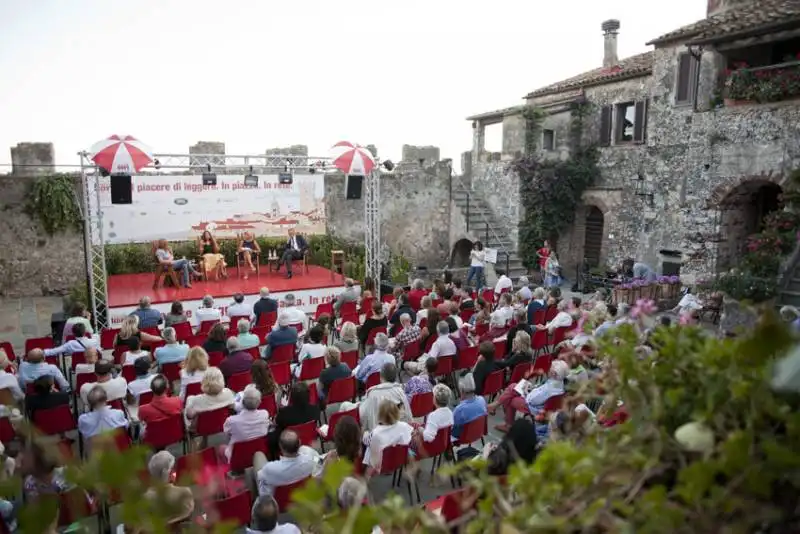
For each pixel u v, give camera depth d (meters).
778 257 11.25
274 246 19.05
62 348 8.98
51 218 16.36
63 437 6.70
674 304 14.97
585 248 19.62
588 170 18.66
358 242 20.34
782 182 12.30
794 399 1.72
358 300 13.07
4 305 15.97
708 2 15.77
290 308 11.33
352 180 15.57
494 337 10.14
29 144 16.27
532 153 19.38
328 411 8.58
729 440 1.54
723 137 13.41
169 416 6.47
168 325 10.88
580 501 1.61
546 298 12.29
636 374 1.99
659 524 1.49
